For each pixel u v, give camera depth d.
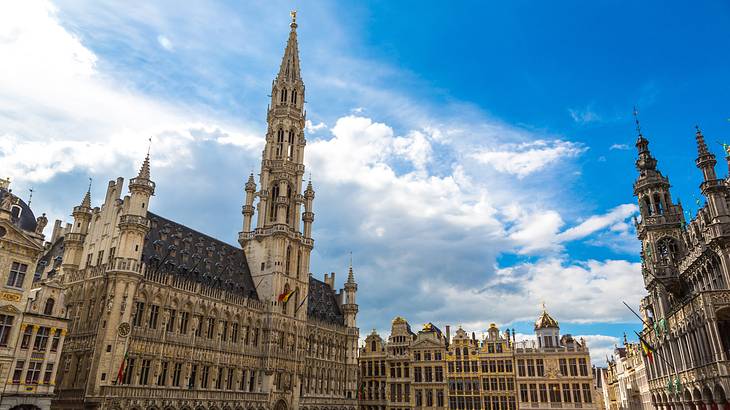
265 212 98.12
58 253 81.06
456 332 108.25
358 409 111.81
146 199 69.19
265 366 82.94
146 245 72.50
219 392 72.94
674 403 52.00
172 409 65.81
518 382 99.88
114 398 58.69
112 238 69.31
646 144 62.69
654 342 58.25
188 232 84.50
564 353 98.88
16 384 47.91
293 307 92.94
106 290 63.53
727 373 38.59
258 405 79.38
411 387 107.62
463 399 103.06
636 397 101.50
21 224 55.88
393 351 113.44
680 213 57.19
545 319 105.25
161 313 67.94
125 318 62.31
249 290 88.88
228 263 88.88
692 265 49.91
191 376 71.25
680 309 47.34
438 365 106.94
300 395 90.69
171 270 73.50
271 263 91.50
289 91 110.69
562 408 95.69
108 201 73.69
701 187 45.41
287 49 117.44
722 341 42.03
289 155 107.12
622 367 117.31
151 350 65.31
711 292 41.25
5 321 48.06
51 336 51.53
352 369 108.12
